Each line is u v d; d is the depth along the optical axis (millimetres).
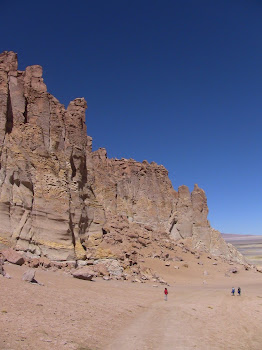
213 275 65188
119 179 84062
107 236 59344
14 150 44562
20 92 48688
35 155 47125
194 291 44344
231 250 91125
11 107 47188
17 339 12570
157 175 91875
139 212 83312
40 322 15844
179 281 54938
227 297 40000
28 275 25859
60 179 49469
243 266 77562
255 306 35031
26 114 49219
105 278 41781
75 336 15242
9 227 40281
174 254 72188
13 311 16453
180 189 91938
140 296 34000
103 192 75938
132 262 54125
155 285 44469
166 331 20734
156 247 71250
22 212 42219
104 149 89062
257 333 24141
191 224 87750
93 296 27500
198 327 23469
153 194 87500
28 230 41906
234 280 62250
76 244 49219
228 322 26688
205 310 30344
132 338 17516
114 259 51062
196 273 64062
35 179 45719
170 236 85625
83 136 59438
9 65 49375
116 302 27500
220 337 21469
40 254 41844
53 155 50344
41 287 24859
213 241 89000
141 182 87562
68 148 54344
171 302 32875
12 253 35969
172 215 87938
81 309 21359
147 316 24922
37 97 51281
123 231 69250
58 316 18031
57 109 56125
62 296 23656
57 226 45094
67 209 46812
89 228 56281
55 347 12898
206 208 91562
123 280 44656
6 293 19516
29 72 52781
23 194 43188
